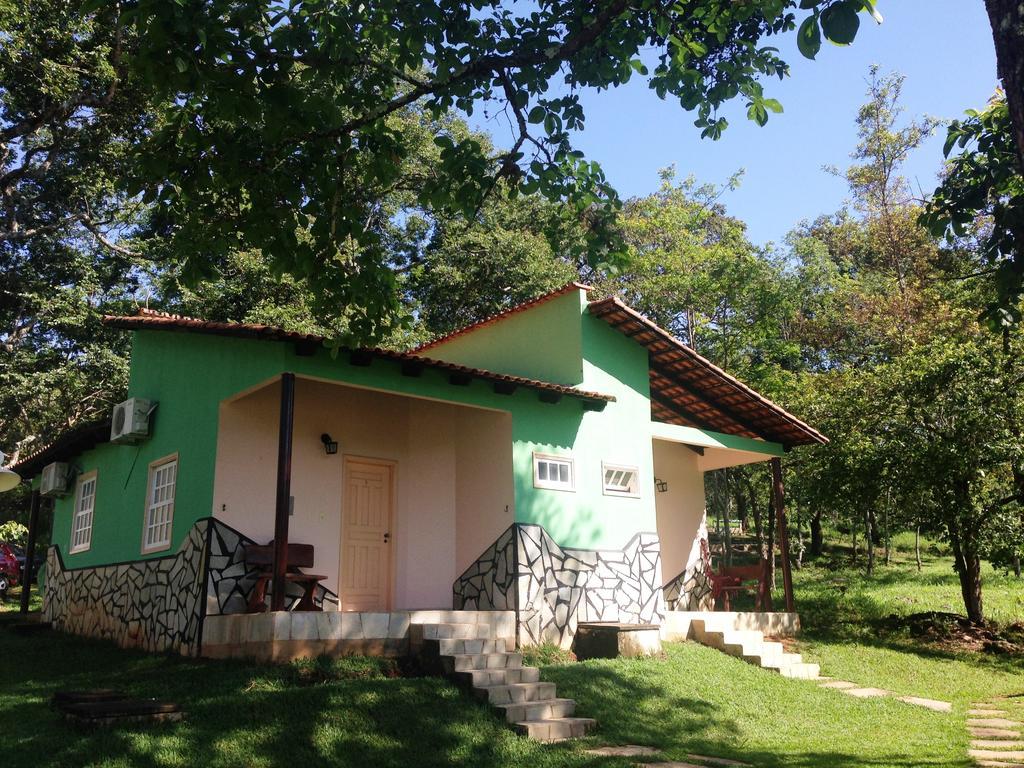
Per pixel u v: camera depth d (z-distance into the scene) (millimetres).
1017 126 3938
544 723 7992
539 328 14062
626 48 7473
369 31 6957
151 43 5855
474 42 7160
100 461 14336
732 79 7430
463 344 15578
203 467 10914
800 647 14078
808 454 18281
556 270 28547
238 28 6281
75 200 24516
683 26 7383
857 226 38156
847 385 18172
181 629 10461
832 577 26594
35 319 24125
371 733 7137
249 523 10734
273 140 6688
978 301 21500
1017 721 10000
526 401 12375
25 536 25172
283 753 6582
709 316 27062
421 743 7133
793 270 29000
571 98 7688
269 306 22984
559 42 7270
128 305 24031
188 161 6941
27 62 19766
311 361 9961
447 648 9242
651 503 13703
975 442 15820
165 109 7020
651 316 28297
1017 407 15734
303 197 7266
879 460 16625
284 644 8805
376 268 7594
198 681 8430
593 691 9305
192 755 6363
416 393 10969
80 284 23969
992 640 16062
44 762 6031
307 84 7273
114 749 6301
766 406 15102
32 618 15484
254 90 6336
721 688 10461
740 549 31281
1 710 7676
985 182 8586
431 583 12430
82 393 23141
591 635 11734
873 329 29703
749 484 23594
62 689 8594
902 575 26406
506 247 27672
